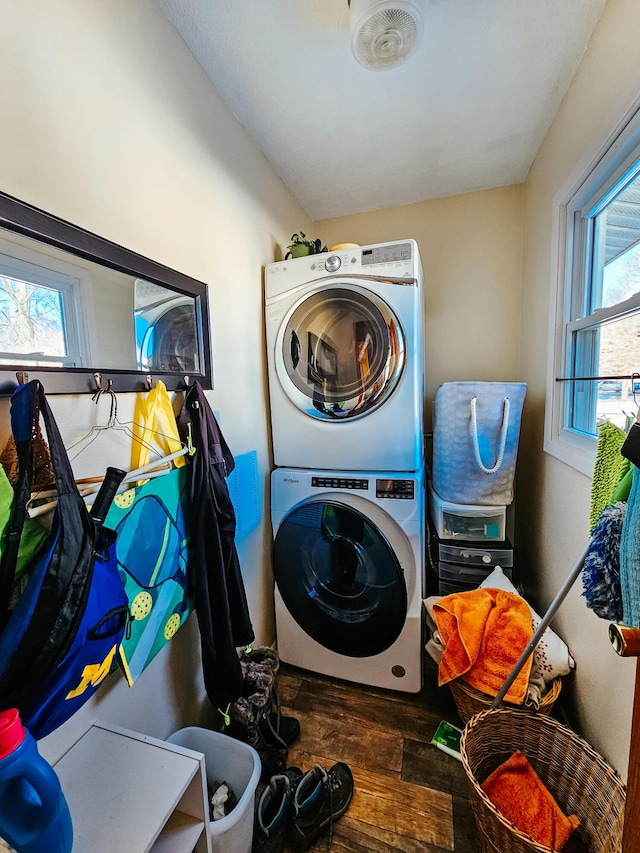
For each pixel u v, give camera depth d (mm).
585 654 1133
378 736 1333
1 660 536
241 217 1439
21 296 672
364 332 1461
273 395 1589
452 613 1310
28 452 600
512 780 1049
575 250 1361
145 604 872
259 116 1396
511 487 1576
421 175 1833
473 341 2094
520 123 1471
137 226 932
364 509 1448
